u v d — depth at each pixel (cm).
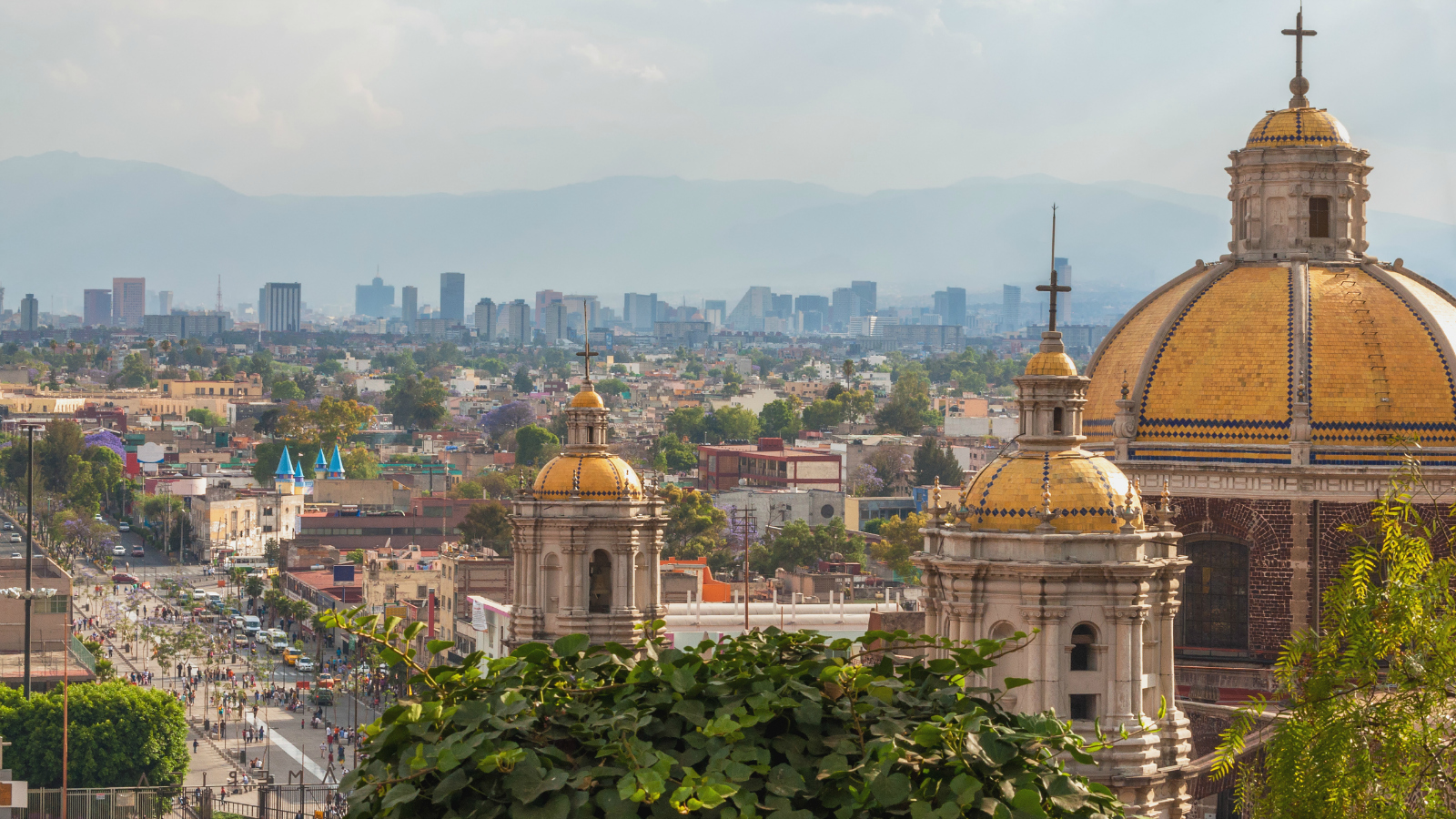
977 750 3177
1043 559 6950
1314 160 9844
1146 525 7294
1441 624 5003
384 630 3516
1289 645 5453
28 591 18525
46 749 17262
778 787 3105
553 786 3056
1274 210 9912
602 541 12306
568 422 12744
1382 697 5322
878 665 3416
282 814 17512
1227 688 9200
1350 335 9362
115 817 16500
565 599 12250
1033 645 6912
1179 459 9412
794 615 14112
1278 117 9994
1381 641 5012
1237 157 10025
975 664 3450
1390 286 9544
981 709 3278
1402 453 8850
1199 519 9331
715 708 3266
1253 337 9450
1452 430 9150
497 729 3159
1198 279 9831
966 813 3130
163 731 17962
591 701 3312
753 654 3428
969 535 7056
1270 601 9219
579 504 12281
